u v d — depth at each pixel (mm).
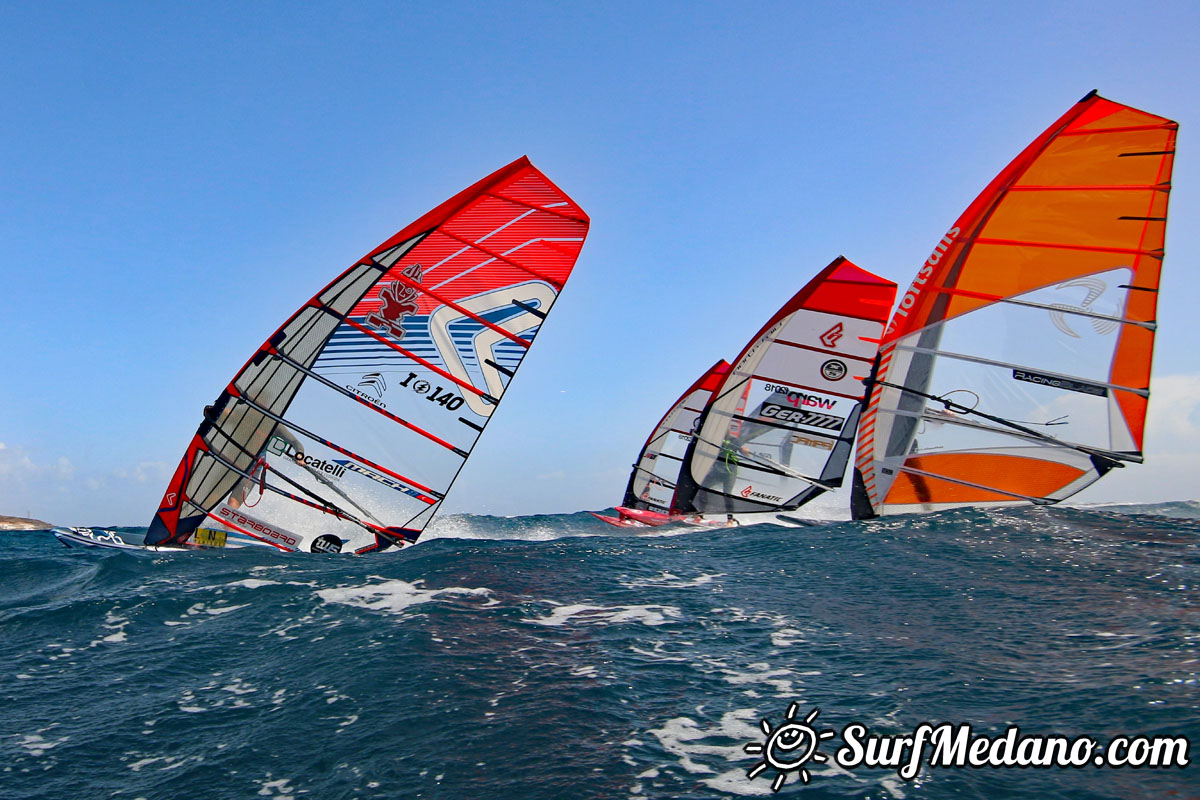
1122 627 7207
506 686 6434
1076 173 13281
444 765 5180
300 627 8312
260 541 13562
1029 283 13875
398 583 9961
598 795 4754
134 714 6340
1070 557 9945
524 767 5113
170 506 13617
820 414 17188
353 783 5035
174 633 8445
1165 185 12711
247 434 13391
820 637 7590
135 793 5094
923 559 10422
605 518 24906
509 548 12484
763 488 17766
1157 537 10953
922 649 7047
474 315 13031
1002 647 6949
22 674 7359
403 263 13039
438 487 13203
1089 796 4496
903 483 14844
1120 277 13227
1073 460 13766
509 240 13055
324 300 13047
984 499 14422
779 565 10938
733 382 18031
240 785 5121
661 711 5930
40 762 5551
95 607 9406
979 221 14086
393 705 6129
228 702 6492
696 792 4762
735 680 6523
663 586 9844
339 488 13344
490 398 13008
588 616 8453
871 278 16688
